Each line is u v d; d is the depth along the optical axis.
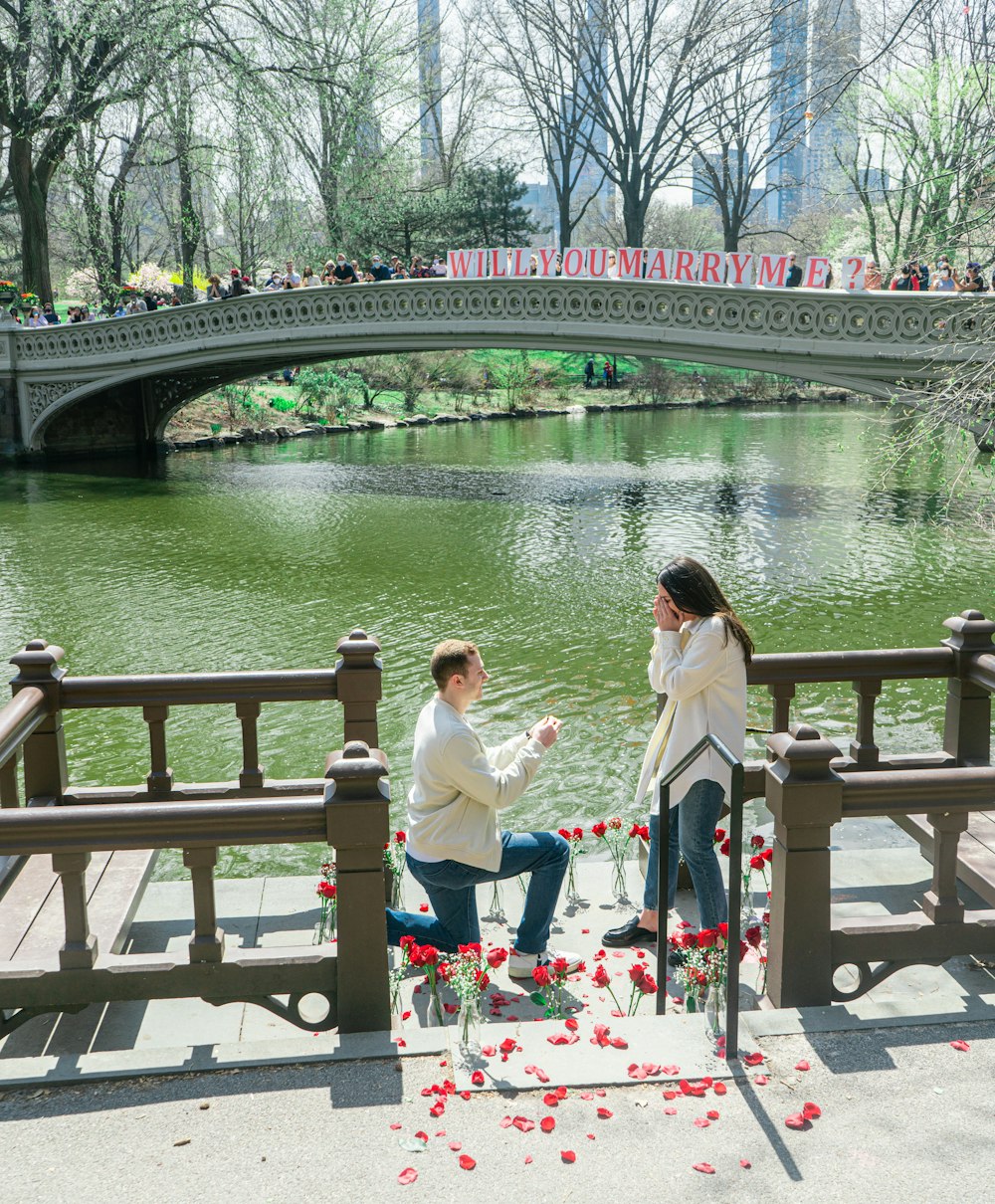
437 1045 3.29
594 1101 3.02
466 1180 2.71
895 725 10.18
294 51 31.27
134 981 3.40
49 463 32.00
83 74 31.45
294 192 34.16
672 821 4.41
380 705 11.04
